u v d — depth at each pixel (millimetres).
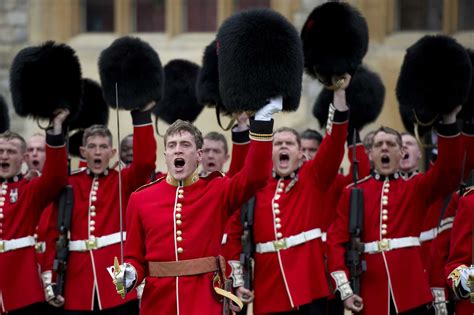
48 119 31406
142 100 31828
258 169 25125
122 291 24625
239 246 30750
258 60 25375
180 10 55125
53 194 31609
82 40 55375
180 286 25422
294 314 30469
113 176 32500
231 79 25484
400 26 53094
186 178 25953
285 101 25828
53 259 32031
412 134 34875
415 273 30500
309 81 50469
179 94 36812
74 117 32125
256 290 30703
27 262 31688
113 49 32375
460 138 30047
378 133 31203
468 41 50906
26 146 34062
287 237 30438
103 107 36312
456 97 29875
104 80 32375
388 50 51812
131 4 55938
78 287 31922
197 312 25219
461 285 26922
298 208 30500
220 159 34812
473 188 28312
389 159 30984
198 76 33156
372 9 52375
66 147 31719
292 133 30953
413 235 30703
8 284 31500
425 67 30188
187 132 25781
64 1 55438
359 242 30531
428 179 30438
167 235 25625
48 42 31719
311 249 30391
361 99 34375
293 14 52625
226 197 25719
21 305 31469
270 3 54719
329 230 30984
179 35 55094
